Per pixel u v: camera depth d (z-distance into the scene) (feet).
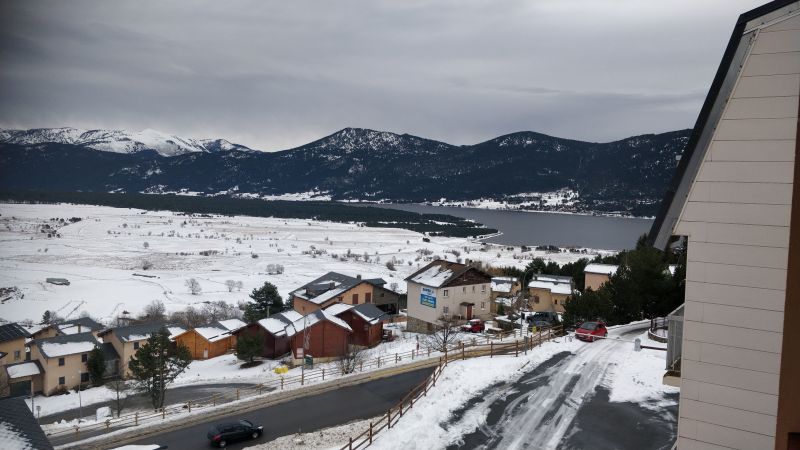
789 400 26.23
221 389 115.85
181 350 110.83
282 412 82.17
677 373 36.04
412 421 67.15
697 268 30.30
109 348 150.92
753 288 28.76
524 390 73.97
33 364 138.10
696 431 30.71
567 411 65.98
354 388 91.66
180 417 81.05
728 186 29.19
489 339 121.60
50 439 83.61
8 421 52.60
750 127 28.45
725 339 29.63
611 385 74.13
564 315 131.64
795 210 26.68
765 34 27.86
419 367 101.65
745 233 28.84
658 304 127.85
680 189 31.19
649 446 55.88
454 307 155.94
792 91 27.37
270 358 149.69
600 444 56.80
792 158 27.50
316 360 134.72
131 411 105.70
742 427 29.30
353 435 70.38
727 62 29.12
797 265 26.35
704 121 30.09
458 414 67.10
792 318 26.35
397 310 199.72
